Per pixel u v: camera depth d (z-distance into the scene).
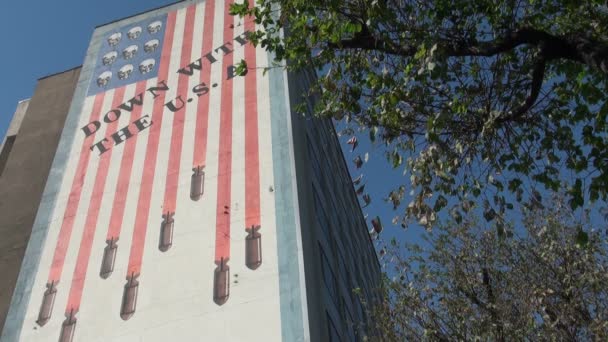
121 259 27.27
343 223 36.66
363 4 13.09
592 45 10.27
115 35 40.38
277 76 33.31
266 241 25.61
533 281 18.11
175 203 28.75
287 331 22.31
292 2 14.28
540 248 18.44
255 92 32.84
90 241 28.56
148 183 30.23
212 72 35.09
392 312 19.20
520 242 18.84
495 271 18.70
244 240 25.98
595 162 11.91
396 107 13.27
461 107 12.11
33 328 25.73
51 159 34.97
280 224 26.06
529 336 17.22
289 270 24.27
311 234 26.70
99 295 26.17
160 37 39.03
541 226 18.80
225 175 29.08
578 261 17.59
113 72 37.72
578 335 17.08
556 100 13.08
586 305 17.33
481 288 18.64
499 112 12.15
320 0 13.53
